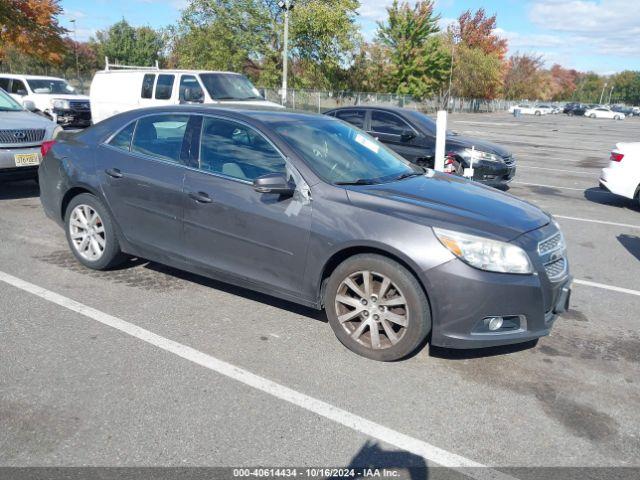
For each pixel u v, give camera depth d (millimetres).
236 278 4293
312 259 3863
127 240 4871
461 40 67625
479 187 4531
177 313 4391
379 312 3699
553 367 3803
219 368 3582
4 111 8125
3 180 7391
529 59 86438
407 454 2828
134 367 3545
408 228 3543
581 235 7625
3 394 3180
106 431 2895
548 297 3619
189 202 4379
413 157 10000
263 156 4172
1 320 4133
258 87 33562
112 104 14172
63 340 3863
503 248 3477
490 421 3141
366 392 3379
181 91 13047
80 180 5031
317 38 33000
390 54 49656
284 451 2803
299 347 3918
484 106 68188
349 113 10883
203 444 2826
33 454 2699
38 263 5395
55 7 30406
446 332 3506
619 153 9516
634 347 4168
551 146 21531
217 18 32375
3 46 30406
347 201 3789
